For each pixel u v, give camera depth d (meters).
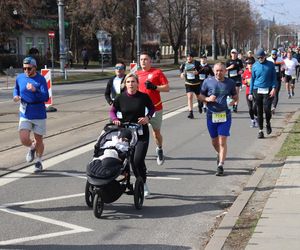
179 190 8.95
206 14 77.31
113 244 6.37
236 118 18.17
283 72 25.22
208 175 10.02
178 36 77.75
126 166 7.56
